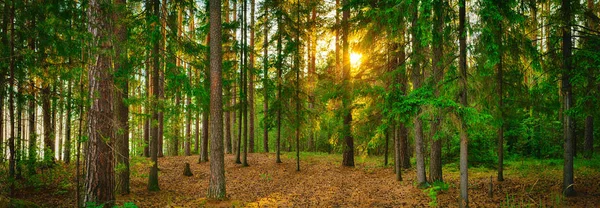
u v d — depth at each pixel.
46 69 6.74
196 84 10.95
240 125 17.67
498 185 11.15
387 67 12.46
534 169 13.80
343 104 13.84
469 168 14.98
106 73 7.88
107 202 7.55
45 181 9.56
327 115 15.90
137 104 8.76
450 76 8.20
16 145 7.27
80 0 7.57
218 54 10.38
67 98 6.80
